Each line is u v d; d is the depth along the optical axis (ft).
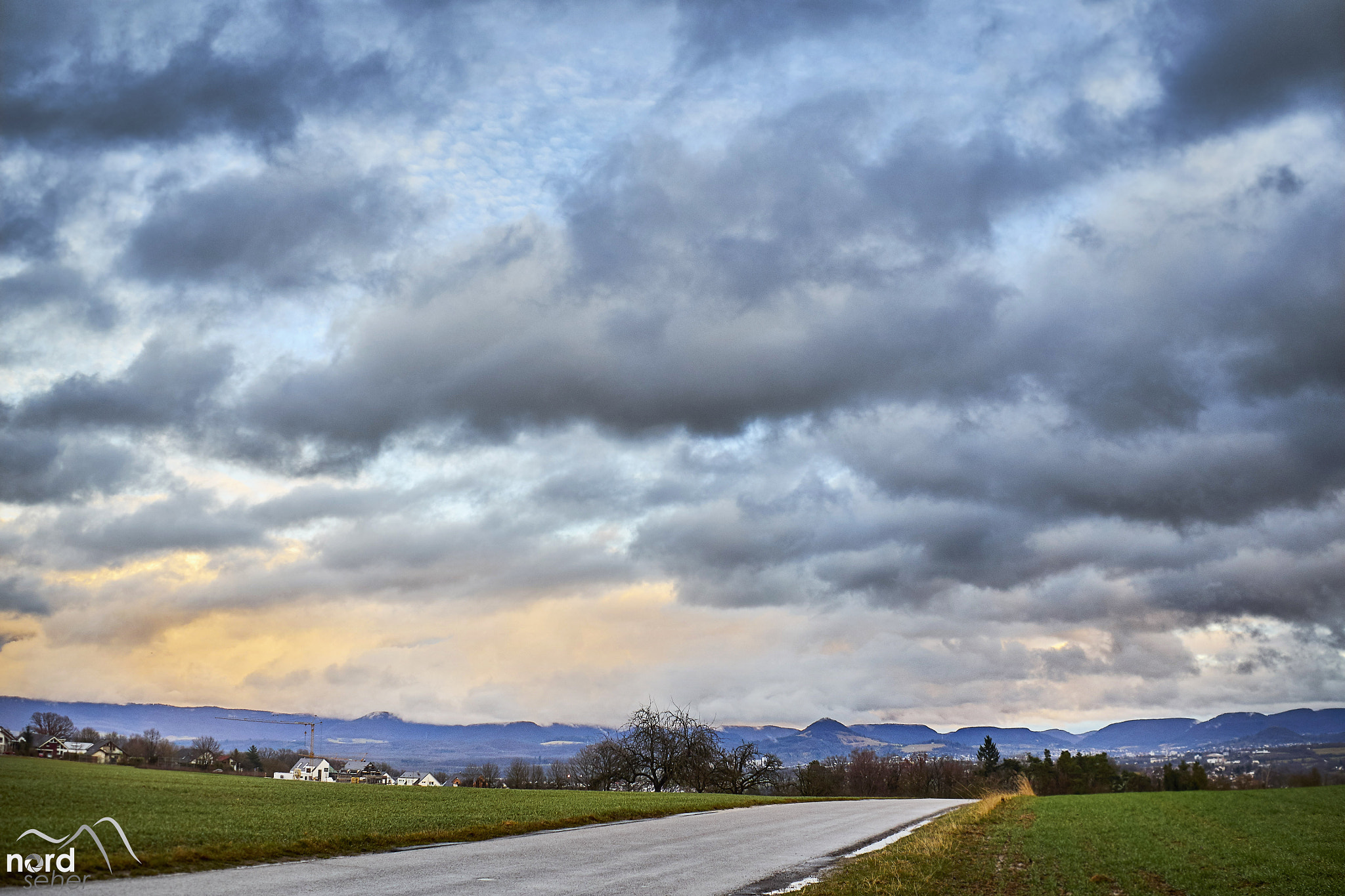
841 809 161.89
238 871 60.49
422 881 59.26
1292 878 80.07
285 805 120.16
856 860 79.77
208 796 135.03
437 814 111.24
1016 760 558.56
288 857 68.39
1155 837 115.65
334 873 61.11
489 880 60.75
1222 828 131.85
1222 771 451.53
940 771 485.97
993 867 79.87
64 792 122.93
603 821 116.78
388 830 88.07
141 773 221.46
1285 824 142.20
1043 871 78.79
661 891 59.00
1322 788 289.53
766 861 77.92
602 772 321.73
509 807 129.39
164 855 62.23
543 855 76.02
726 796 206.69
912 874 69.82
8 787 125.39
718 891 60.23
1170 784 435.53
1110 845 103.60
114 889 51.42
